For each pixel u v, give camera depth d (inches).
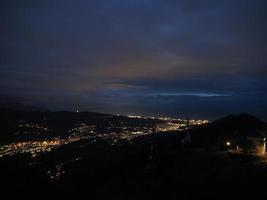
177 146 2198.6
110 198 1492.4
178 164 1692.9
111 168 2107.5
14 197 1731.1
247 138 2114.9
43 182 1983.3
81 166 2472.9
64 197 1713.8
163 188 1441.9
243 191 1258.6
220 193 1286.9
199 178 1454.2
